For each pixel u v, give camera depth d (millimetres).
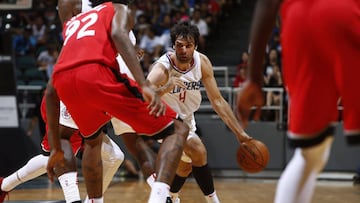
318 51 3039
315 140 3102
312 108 3076
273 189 10734
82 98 4062
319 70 3062
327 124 3109
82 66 4043
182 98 5867
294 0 3117
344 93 3039
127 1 4520
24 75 15750
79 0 5379
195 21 17234
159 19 17844
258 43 3102
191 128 5965
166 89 4973
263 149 5496
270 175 13445
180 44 5590
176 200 6305
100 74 4023
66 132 5574
